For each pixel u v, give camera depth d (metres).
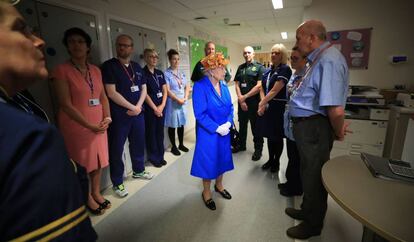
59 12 1.90
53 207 0.36
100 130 1.87
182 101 3.20
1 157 0.32
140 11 2.90
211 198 2.07
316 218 1.50
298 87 1.51
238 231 1.72
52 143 0.39
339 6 3.04
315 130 1.39
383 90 2.83
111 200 2.16
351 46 3.07
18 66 0.43
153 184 2.46
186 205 2.06
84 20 2.13
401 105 2.50
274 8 3.36
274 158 2.68
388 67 2.96
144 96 2.42
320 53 1.35
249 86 3.04
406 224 0.65
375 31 2.94
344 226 1.74
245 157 3.19
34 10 1.72
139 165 2.55
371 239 1.17
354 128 2.56
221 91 1.87
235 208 2.01
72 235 0.39
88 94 1.80
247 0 2.98
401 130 2.36
